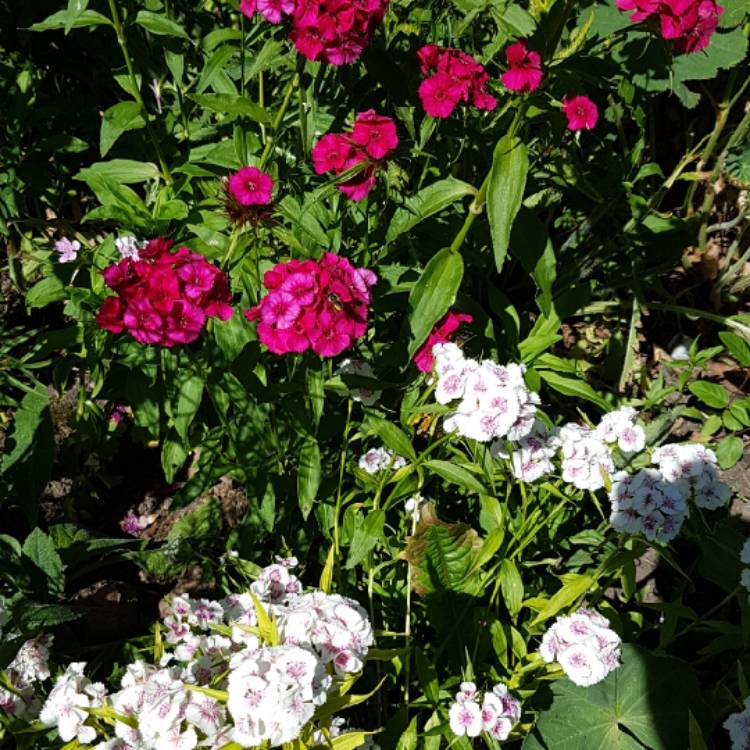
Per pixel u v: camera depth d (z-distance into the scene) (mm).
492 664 573
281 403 596
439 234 688
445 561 566
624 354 823
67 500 675
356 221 674
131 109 650
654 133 951
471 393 506
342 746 439
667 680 541
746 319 812
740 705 514
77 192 810
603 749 524
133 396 646
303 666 405
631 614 600
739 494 733
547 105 578
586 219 811
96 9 679
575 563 645
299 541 657
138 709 436
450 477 550
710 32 635
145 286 517
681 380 711
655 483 522
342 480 637
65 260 710
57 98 784
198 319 529
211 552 660
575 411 781
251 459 637
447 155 699
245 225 612
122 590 618
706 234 913
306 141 628
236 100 620
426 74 629
